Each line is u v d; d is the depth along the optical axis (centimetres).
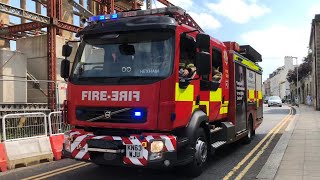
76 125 696
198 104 750
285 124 2014
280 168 808
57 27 1892
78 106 690
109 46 692
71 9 2848
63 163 938
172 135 645
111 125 654
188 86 698
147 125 630
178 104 656
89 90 679
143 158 623
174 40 655
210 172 816
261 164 907
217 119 891
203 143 764
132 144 630
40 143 966
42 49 2220
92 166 884
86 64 704
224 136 918
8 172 837
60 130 1085
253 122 1287
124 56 675
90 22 755
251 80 1255
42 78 2209
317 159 894
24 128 1035
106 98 661
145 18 680
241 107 1089
